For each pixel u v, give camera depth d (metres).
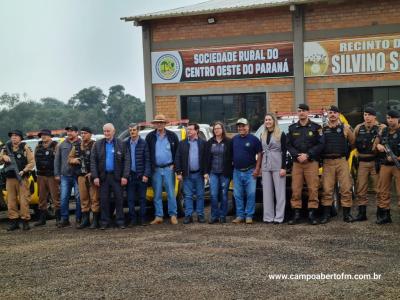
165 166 9.91
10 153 10.04
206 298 5.48
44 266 7.11
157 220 9.93
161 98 17.11
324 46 15.33
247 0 17.80
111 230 9.51
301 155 9.05
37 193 11.02
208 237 8.42
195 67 16.66
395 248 7.29
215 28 16.38
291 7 15.11
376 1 14.78
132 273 6.51
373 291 5.54
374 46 14.88
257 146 9.58
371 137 9.14
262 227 9.09
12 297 5.85
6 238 9.27
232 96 16.44
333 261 6.70
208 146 9.79
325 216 9.30
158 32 17.00
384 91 14.91
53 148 10.58
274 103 15.90
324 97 15.44
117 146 9.71
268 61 15.88
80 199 10.06
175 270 6.55
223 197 9.73
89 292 5.87
